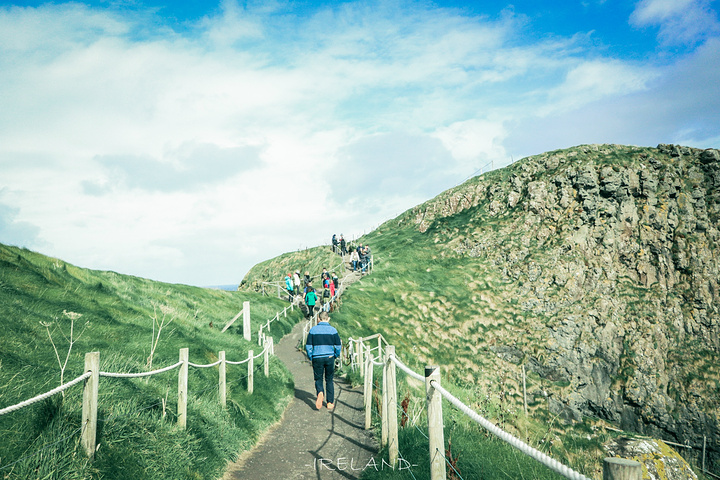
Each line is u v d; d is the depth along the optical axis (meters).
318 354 9.04
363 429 8.18
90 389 4.35
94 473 4.14
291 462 6.54
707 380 36.44
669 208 48.72
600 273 43.75
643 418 34.78
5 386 5.11
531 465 5.29
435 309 37.66
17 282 10.80
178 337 11.66
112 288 15.34
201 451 5.82
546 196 52.88
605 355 37.03
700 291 42.81
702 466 32.75
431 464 3.64
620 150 59.47
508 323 37.94
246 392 9.45
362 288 38.56
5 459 3.82
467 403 14.93
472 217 58.25
